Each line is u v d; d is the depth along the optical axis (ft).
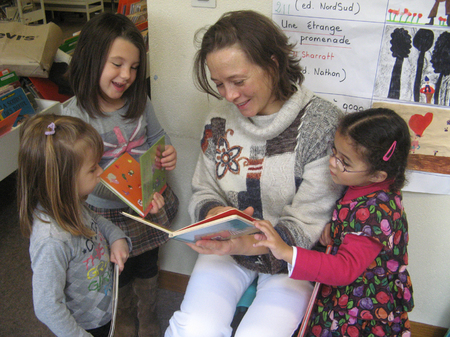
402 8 3.74
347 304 3.48
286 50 3.40
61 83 6.28
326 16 3.95
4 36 6.11
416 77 3.95
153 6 4.36
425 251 4.69
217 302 3.72
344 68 4.11
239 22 3.19
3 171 5.53
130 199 3.53
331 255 3.26
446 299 4.90
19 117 5.74
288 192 3.90
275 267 3.68
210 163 4.21
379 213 3.26
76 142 3.08
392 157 3.14
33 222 3.25
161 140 4.01
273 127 3.63
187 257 5.69
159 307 5.67
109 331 3.60
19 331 5.39
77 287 3.43
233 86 3.33
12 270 6.47
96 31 3.64
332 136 3.62
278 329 3.47
